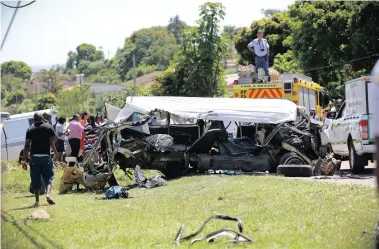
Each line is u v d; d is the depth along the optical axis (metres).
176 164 17.41
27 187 16.73
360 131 15.08
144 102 18.16
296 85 22.67
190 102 18.05
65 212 11.99
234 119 17.03
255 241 7.92
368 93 15.05
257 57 23.22
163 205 11.81
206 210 10.74
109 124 16.36
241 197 11.53
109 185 16.70
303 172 15.43
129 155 16.28
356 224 8.24
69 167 16.14
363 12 26.41
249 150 17.12
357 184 11.70
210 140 17.22
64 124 22.34
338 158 20.36
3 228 10.12
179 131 18.30
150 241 8.52
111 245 8.42
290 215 9.47
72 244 8.69
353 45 27.23
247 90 22.86
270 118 16.95
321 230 8.19
